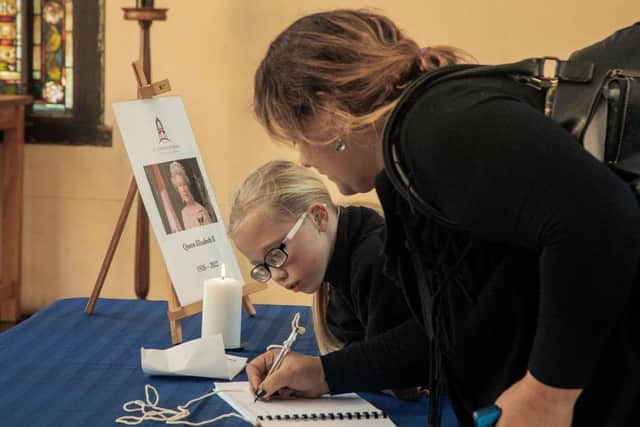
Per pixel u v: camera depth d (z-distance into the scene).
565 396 1.28
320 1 4.10
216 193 4.28
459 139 1.26
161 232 2.77
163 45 4.19
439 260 1.51
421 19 4.08
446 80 1.35
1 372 2.13
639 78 1.36
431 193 1.32
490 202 1.25
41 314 2.65
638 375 1.36
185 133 2.98
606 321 1.24
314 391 1.97
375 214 2.23
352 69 1.46
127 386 2.07
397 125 1.35
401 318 2.02
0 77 4.29
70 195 4.34
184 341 2.46
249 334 2.54
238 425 1.86
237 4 4.14
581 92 1.38
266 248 2.12
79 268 4.39
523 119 1.25
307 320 2.68
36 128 4.31
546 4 4.02
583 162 1.23
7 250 4.23
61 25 4.25
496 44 4.07
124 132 2.85
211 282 2.38
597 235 1.20
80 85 4.27
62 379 2.10
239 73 4.18
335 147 1.56
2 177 4.30
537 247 1.29
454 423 1.91
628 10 3.99
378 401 2.02
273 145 4.21
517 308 1.46
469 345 1.51
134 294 4.38
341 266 2.16
